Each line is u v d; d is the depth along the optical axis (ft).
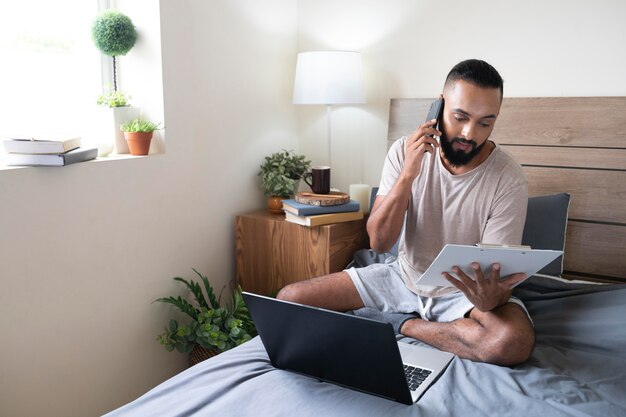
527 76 7.57
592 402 4.41
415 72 8.36
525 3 7.45
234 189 8.34
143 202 6.89
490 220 5.74
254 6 8.30
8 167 5.55
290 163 8.49
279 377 4.74
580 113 7.09
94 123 7.02
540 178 7.34
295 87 8.47
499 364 5.10
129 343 6.91
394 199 5.95
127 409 4.25
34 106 6.49
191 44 7.33
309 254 7.67
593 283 6.31
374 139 8.86
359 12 8.68
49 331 5.96
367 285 6.30
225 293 8.42
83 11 6.89
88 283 6.32
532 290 6.38
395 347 4.02
